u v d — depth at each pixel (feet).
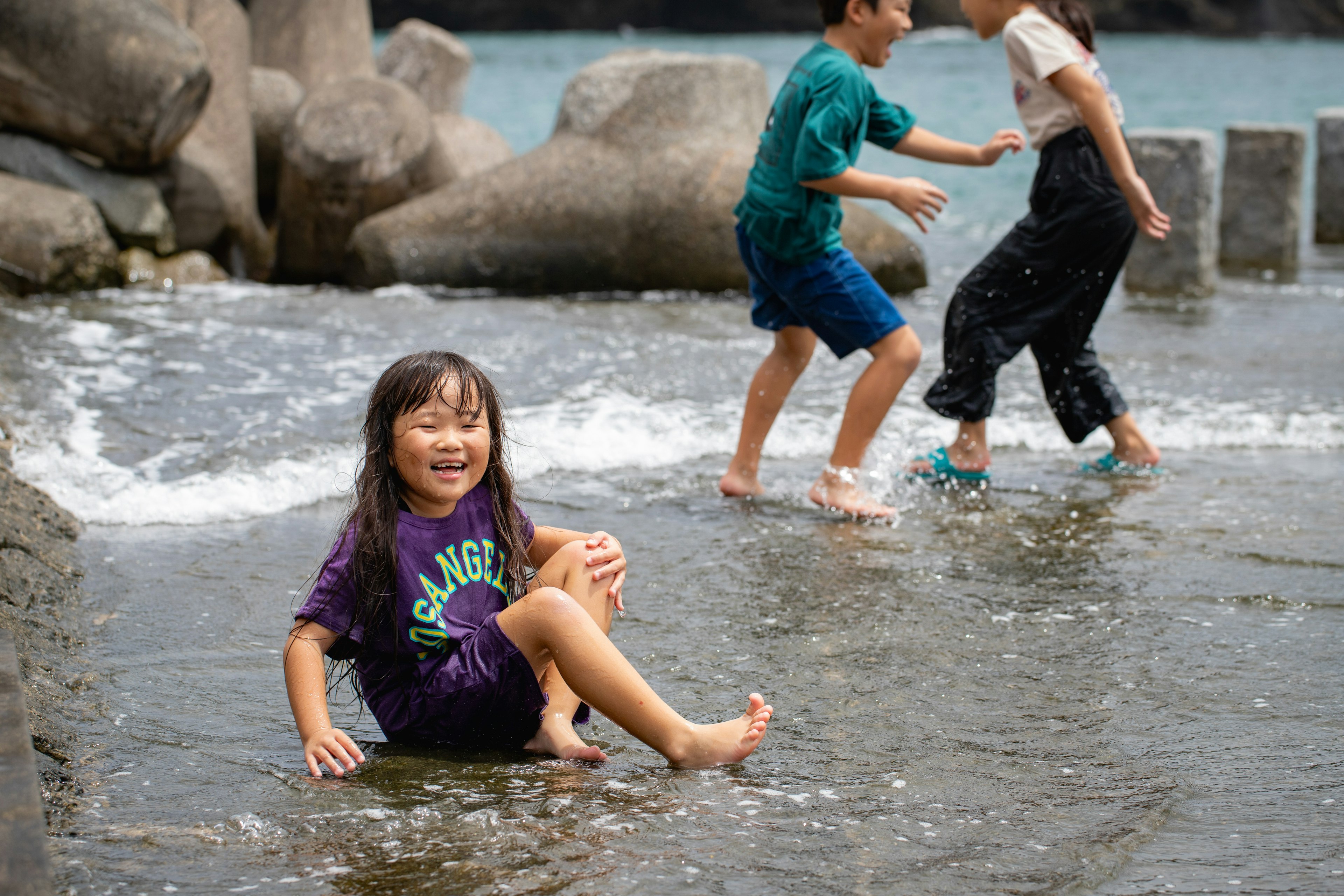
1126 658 10.99
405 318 26.94
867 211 32.81
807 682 10.42
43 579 12.26
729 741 8.71
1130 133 32.63
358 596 8.77
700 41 184.24
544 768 8.73
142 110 31.12
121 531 14.39
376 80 36.37
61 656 10.68
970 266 37.14
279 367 21.93
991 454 18.90
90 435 17.37
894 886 7.02
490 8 196.44
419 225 33.27
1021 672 10.66
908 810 8.05
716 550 14.16
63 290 29.27
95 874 7.09
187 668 10.61
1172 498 16.29
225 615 11.89
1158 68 125.08
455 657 8.89
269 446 17.06
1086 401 17.63
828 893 6.92
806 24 201.87
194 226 34.24
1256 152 37.47
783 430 19.19
